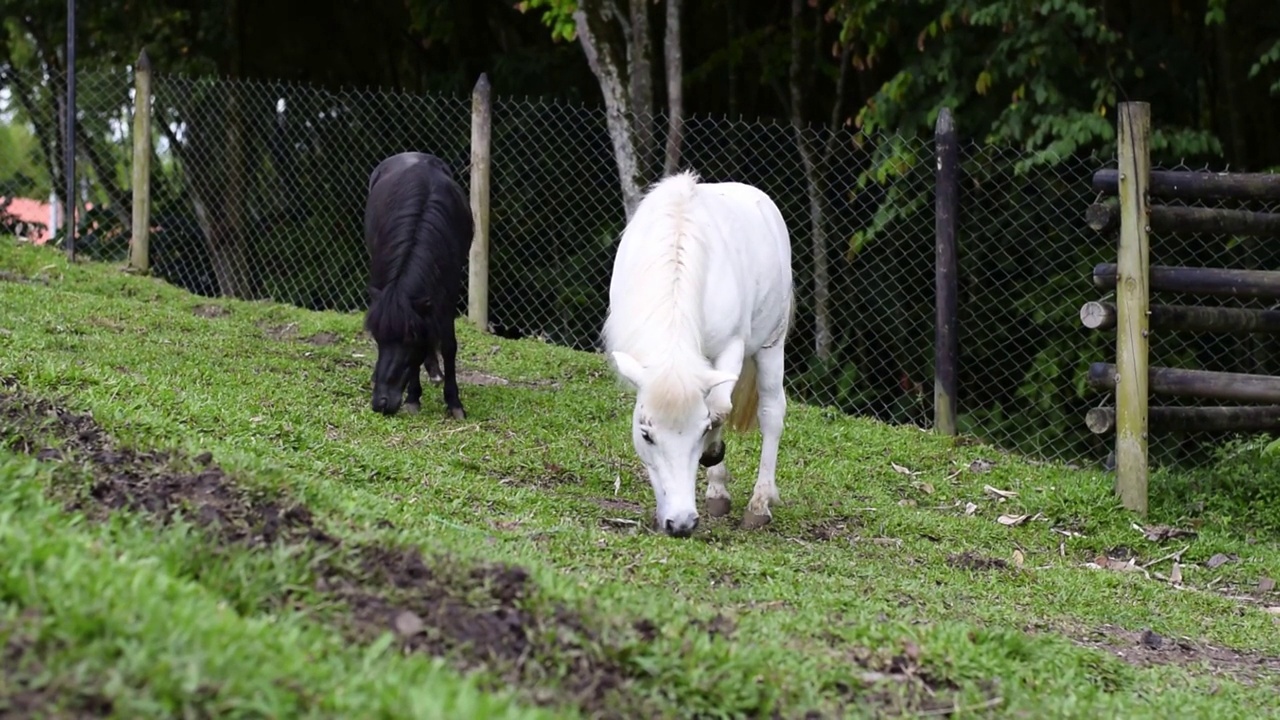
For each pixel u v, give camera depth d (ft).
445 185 25.07
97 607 8.59
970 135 33.58
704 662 10.80
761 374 20.56
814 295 35.19
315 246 39.78
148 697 7.80
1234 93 34.63
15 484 11.62
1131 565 21.53
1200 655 16.38
